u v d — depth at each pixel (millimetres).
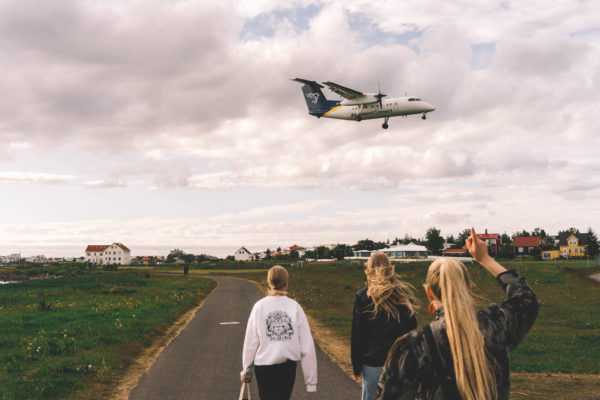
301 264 93125
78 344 11633
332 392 7629
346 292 31609
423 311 20328
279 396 4785
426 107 44188
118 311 18578
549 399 7113
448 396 2115
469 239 2568
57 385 8148
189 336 13680
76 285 34844
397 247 76188
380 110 45750
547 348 12406
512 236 128375
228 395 7613
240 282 47062
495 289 29875
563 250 102438
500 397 2121
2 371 9094
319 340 12953
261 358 4758
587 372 9391
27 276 104812
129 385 8266
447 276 2205
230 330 14828
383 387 2191
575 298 24641
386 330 4656
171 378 8734
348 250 141125
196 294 29266
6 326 14547
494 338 2121
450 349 2102
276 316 4844
